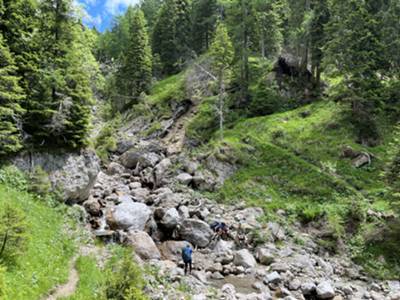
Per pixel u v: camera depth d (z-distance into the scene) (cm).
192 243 2542
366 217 2717
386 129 3744
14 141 2327
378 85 3725
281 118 4284
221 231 2623
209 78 5916
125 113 6328
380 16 4241
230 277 2130
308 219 2833
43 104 2514
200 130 4900
